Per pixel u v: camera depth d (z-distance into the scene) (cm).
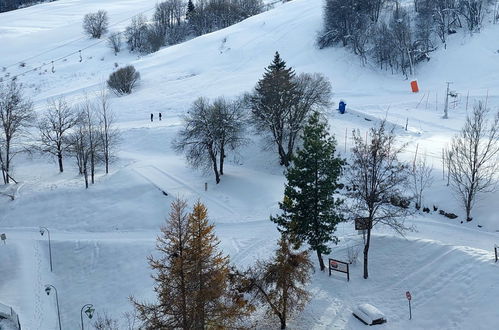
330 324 3491
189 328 2838
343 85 10025
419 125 7512
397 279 3834
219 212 5319
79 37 16962
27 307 4309
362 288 3822
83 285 4572
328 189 3747
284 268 3425
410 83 9956
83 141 6638
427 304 3525
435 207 4966
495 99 8312
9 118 6800
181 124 7862
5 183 6494
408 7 12162
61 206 5859
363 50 10969
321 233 3872
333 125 7381
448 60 10312
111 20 19325
